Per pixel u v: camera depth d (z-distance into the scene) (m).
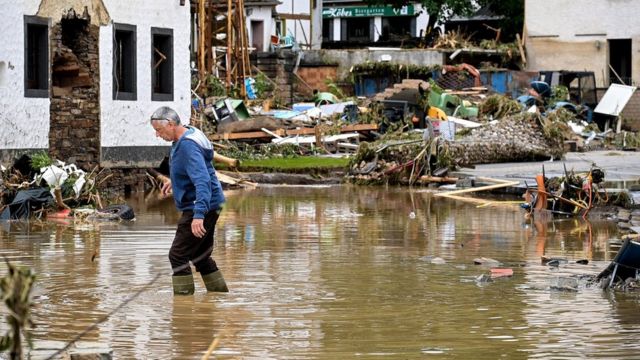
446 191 33.25
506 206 28.36
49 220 24.25
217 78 53.16
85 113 32.62
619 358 11.51
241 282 15.74
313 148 44.25
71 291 14.95
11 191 25.34
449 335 12.50
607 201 26.48
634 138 50.91
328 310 13.81
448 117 51.38
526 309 13.93
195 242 14.62
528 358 11.48
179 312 13.61
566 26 65.19
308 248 19.50
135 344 11.99
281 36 76.75
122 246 19.55
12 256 18.23
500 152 39.94
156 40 36.00
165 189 14.91
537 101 56.97
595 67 64.44
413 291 15.15
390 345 12.02
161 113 14.43
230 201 29.59
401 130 47.88
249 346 11.94
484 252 19.25
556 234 22.14
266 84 58.00
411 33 86.50
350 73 62.94
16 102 29.50
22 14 29.77
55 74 32.12
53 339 12.14
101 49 33.06
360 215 25.78
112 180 33.50
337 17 88.94
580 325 13.03
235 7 55.56
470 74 61.06
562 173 35.53
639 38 63.25
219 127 45.19
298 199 30.45
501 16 76.69
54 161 27.09
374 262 17.81
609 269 15.88
